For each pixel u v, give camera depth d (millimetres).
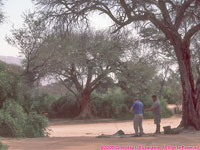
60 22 16516
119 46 33844
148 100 43438
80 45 33562
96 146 10602
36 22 17766
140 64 37281
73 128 30453
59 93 57844
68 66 38875
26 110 18625
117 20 16891
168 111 44375
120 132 15000
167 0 18141
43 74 30672
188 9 18828
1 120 15219
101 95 48219
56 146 10789
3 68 19000
